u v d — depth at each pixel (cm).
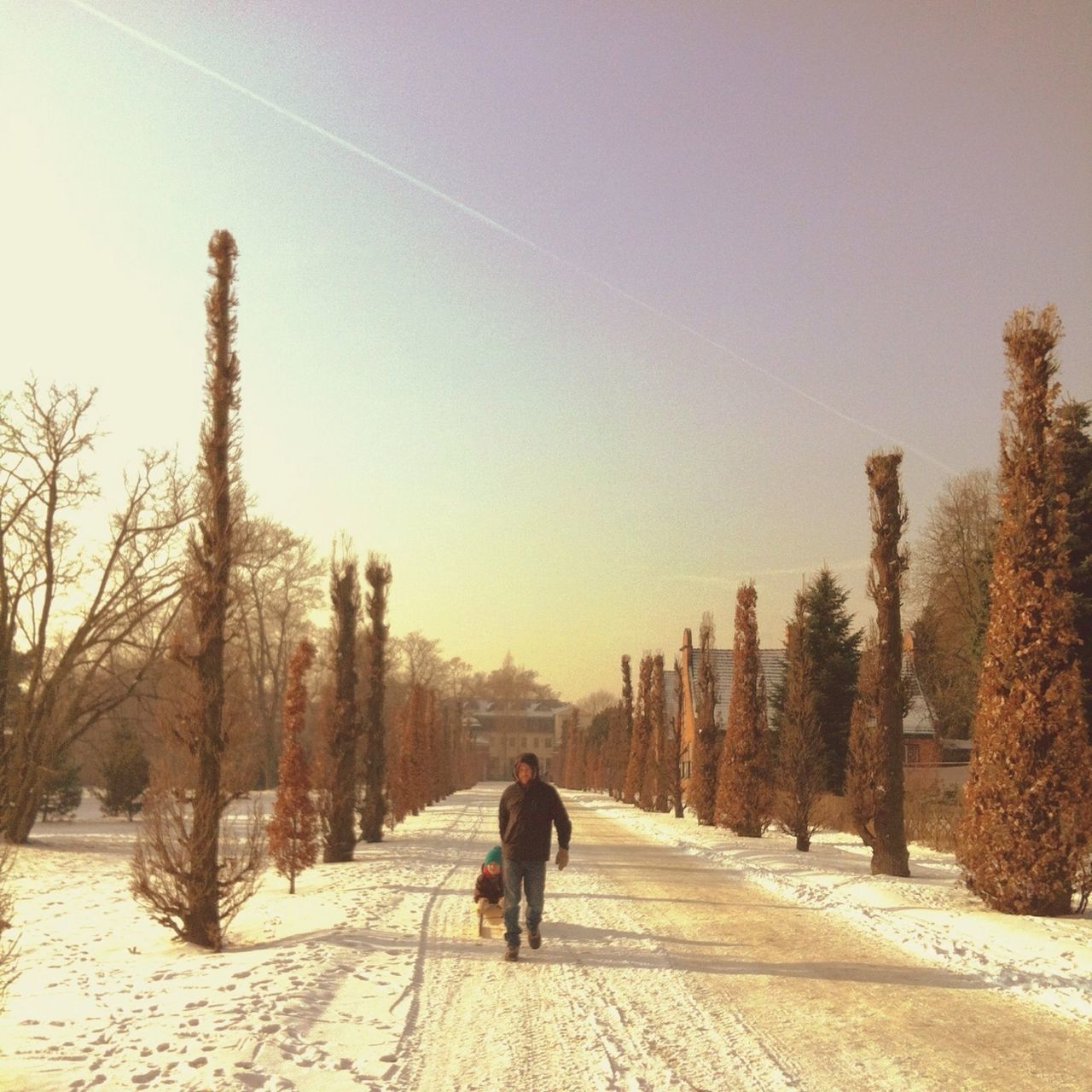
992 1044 769
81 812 5584
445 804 5872
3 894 903
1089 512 2823
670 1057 733
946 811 2781
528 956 1116
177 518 3272
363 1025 810
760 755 3158
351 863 2294
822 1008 883
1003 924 1328
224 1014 809
